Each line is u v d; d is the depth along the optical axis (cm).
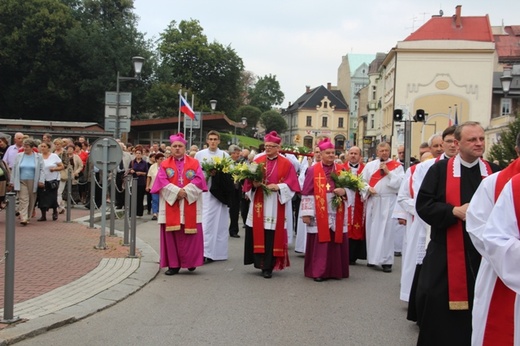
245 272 911
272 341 557
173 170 864
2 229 1177
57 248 993
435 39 4888
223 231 1018
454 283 468
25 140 1270
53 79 4806
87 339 552
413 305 604
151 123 3369
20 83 4844
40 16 4659
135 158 1639
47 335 559
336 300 736
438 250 486
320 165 877
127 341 549
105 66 4853
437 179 493
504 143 2459
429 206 482
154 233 1279
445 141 601
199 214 879
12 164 1349
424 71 4872
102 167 1009
